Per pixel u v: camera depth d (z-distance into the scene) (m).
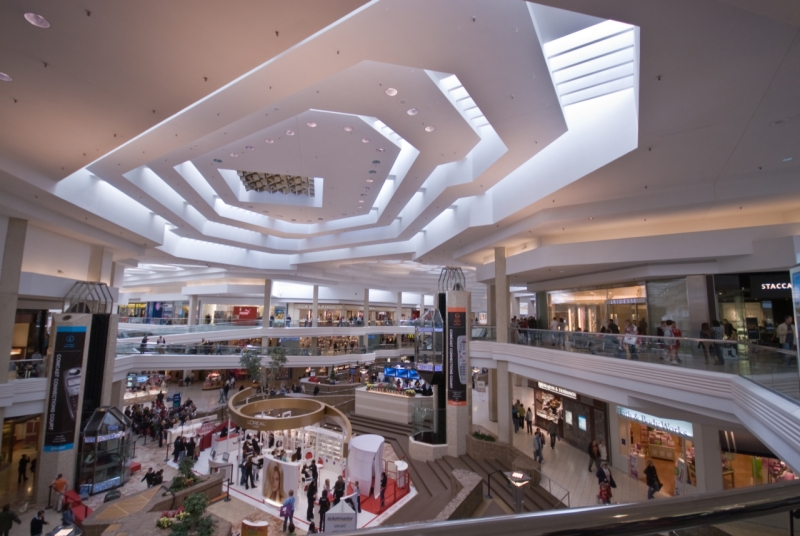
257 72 6.87
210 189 16.11
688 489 11.54
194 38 5.35
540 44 6.27
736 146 8.26
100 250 17.23
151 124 7.89
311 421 16.23
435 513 10.35
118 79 6.38
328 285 39.25
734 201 10.62
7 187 11.05
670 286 13.17
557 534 0.90
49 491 12.29
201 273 33.34
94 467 13.30
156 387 29.75
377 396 21.59
